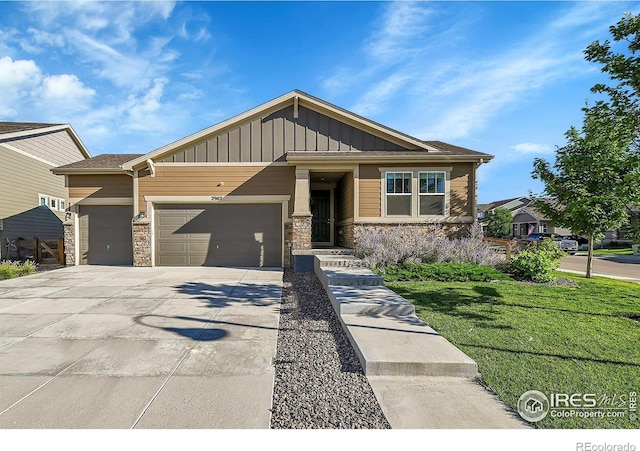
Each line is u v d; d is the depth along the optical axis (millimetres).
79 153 18938
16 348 4055
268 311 5871
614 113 5156
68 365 3568
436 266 8648
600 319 5023
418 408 2760
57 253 12883
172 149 11359
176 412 2703
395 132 11281
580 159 8023
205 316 5512
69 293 7246
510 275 8789
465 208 10984
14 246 13281
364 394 2998
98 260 12469
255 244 11648
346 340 4438
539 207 9516
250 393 3012
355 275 7285
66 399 2887
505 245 11508
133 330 4766
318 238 14266
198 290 7602
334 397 2945
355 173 10906
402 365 3363
